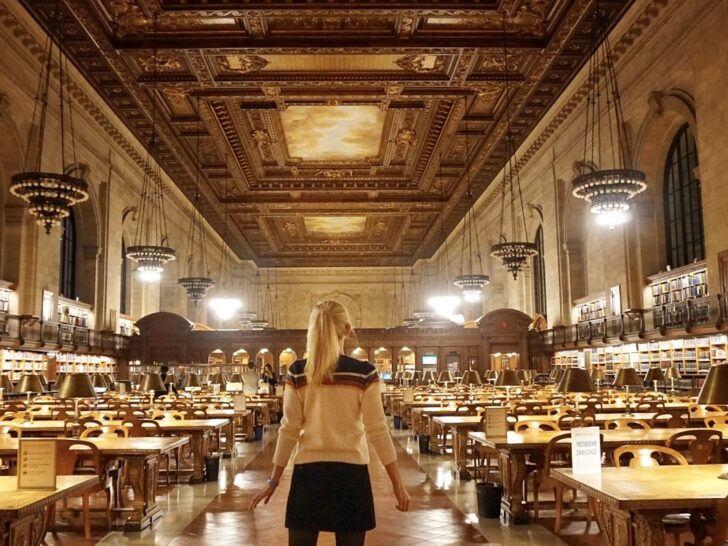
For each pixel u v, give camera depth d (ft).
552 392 55.77
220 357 111.24
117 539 22.71
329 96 73.41
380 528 23.98
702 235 62.39
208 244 143.95
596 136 74.13
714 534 12.78
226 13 56.44
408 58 65.57
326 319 10.91
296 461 10.55
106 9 56.70
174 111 78.74
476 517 25.73
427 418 48.60
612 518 14.61
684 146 65.31
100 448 22.97
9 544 12.97
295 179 106.52
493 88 72.13
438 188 111.86
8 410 41.14
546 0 56.34
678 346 61.67
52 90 68.39
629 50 65.57
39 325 68.13
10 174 65.67
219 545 21.90
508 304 116.67
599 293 79.05
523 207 102.83
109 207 85.30
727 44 50.26
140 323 103.04
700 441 21.21
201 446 34.81
